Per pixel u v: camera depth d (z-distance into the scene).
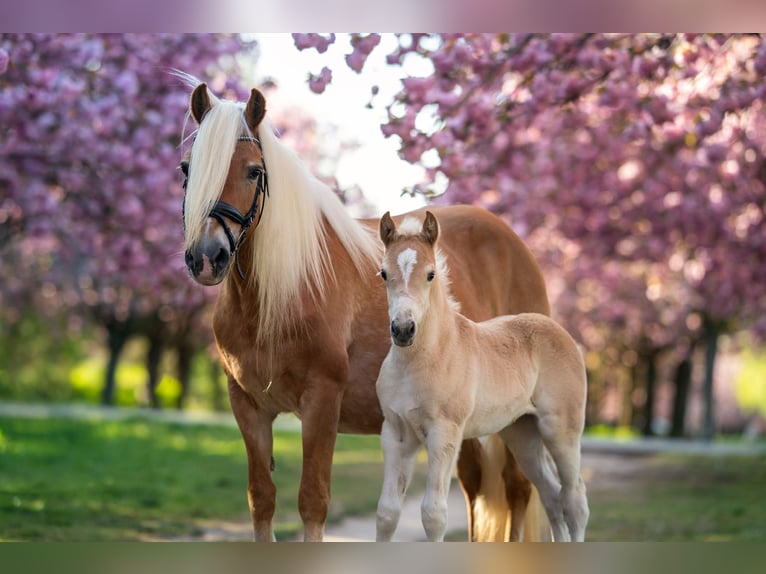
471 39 8.41
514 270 6.95
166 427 19.47
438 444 5.04
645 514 10.55
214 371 31.58
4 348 32.31
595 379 34.16
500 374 5.45
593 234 15.45
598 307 23.92
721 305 19.89
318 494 5.32
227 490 11.47
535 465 5.98
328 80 7.96
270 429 5.67
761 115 11.03
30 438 16.22
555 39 8.30
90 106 10.62
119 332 27.25
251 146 5.25
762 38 8.31
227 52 11.42
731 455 18.06
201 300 15.15
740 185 12.52
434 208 6.97
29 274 22.20
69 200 12.94
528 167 13.16
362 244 5.93
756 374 43.41
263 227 5.34
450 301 5.73
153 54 11.02
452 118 8.63
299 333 5.37
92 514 9.12
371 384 5.77
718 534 9.13
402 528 9.33
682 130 10.61
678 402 28.45
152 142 11.50
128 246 14.02
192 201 5.02
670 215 14.28
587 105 10.90
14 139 10.75
